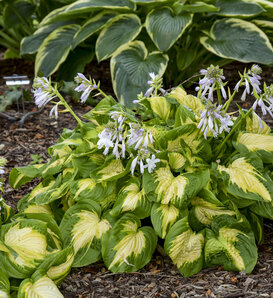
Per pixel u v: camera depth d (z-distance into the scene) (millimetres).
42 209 2619
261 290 2115
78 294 2193
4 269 2031
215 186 2438
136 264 2273
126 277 2289
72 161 2541
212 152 2574
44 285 1997
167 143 2457
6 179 3379
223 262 2260
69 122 4367
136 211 2352
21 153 3799
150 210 2367
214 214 2381
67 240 2334
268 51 4422
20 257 2074
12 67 6418
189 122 2439
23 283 1993
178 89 2703
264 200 2268
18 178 2885
